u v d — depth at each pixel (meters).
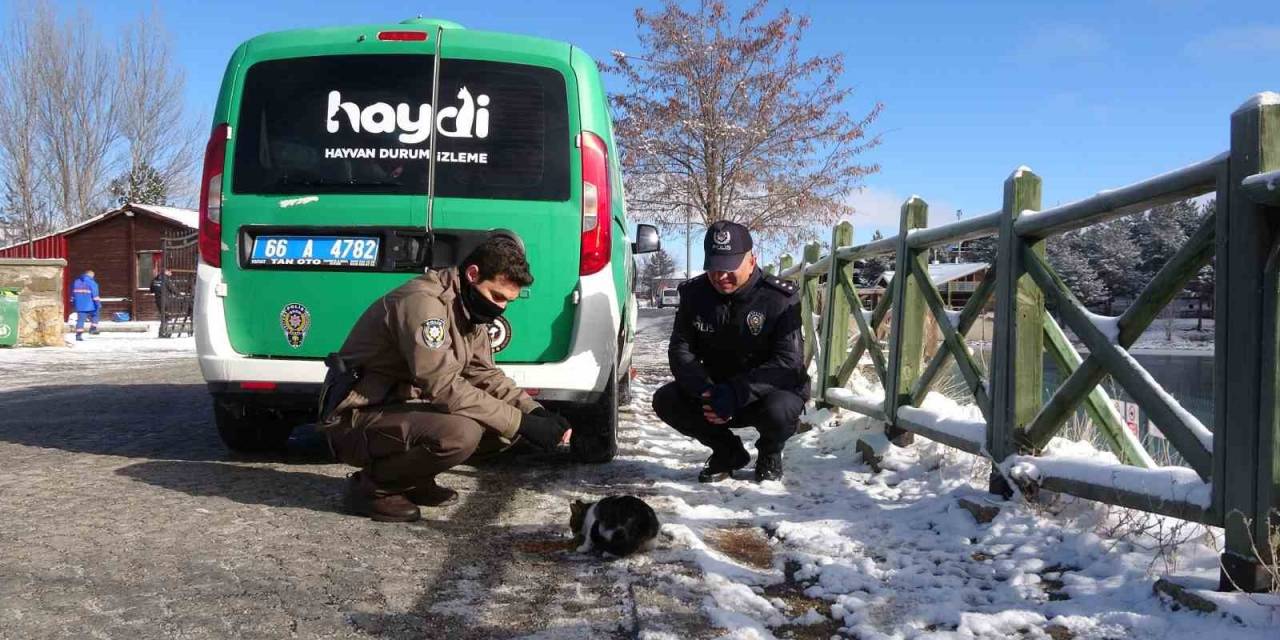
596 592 3.09
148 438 6.19
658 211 20.31
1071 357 3.95
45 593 2.96
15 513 3.97
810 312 8.94
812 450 5.90
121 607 2.86
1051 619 2.79
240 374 4.71
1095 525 3.49
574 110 4.86
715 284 4.82
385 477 4.01
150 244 35.31
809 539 3.76
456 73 4.84
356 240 4.74
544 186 4.79
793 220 20.27
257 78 4.89
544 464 5.38
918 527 3.89
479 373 4.17
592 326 4.77
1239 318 2.72
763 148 19.73
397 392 4.00
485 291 3.93
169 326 23.92
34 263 17.55
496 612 2.89
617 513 3.45
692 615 2.86
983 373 4.45
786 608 2.98
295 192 4.78
